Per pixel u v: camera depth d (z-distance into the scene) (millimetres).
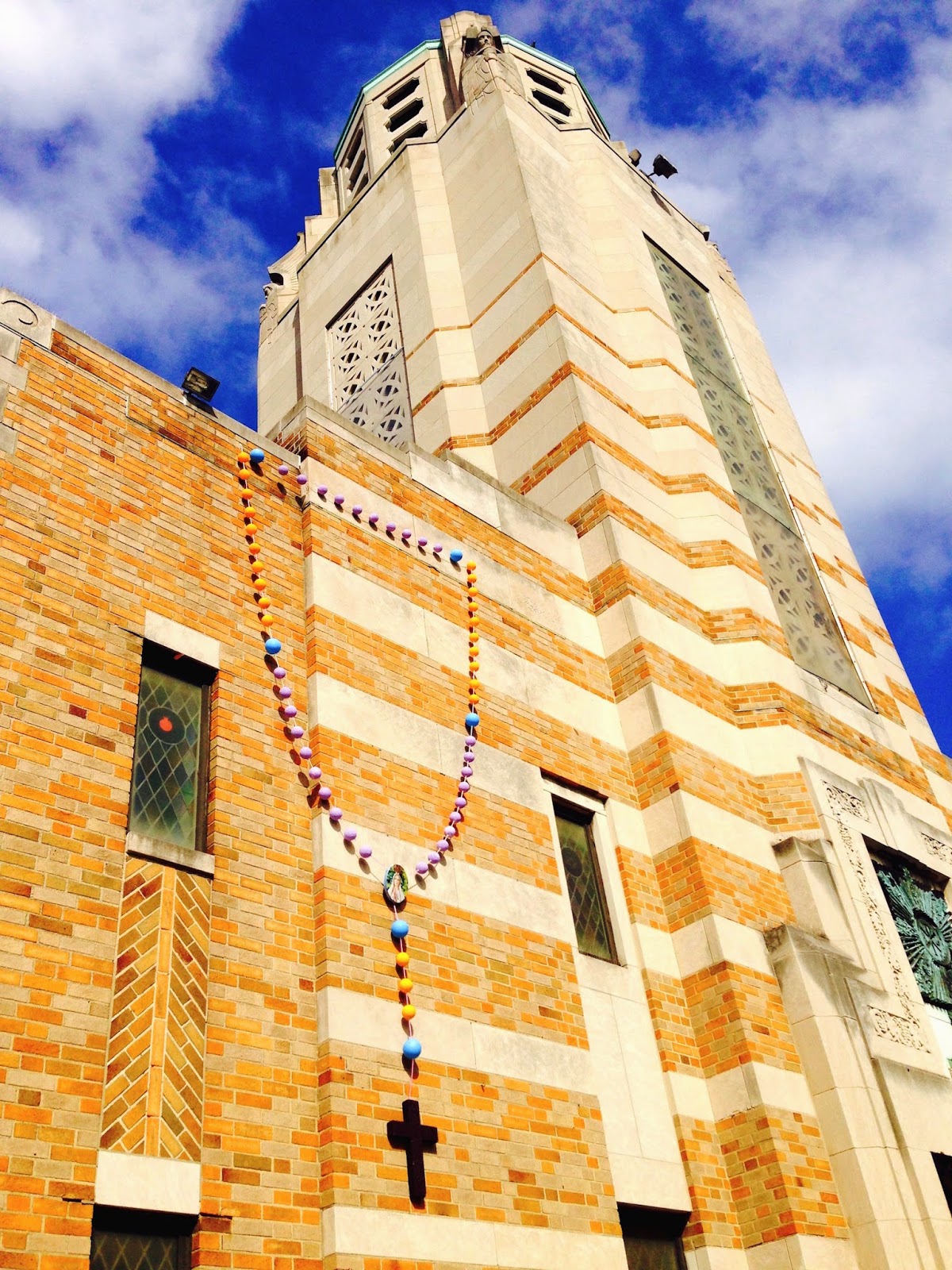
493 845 10398
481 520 13047
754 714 14148
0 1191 6090
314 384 20688
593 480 14766
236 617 9664
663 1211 9695
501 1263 8055
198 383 10477
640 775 12688
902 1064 11328
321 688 9758
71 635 8242
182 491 9883
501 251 18266
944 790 17531
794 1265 9531
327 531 10930
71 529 8742
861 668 17469
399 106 24422
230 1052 7527
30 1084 6465
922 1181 10398
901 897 13727
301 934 8453
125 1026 7074
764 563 16953
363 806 9438
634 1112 10008
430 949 9156
